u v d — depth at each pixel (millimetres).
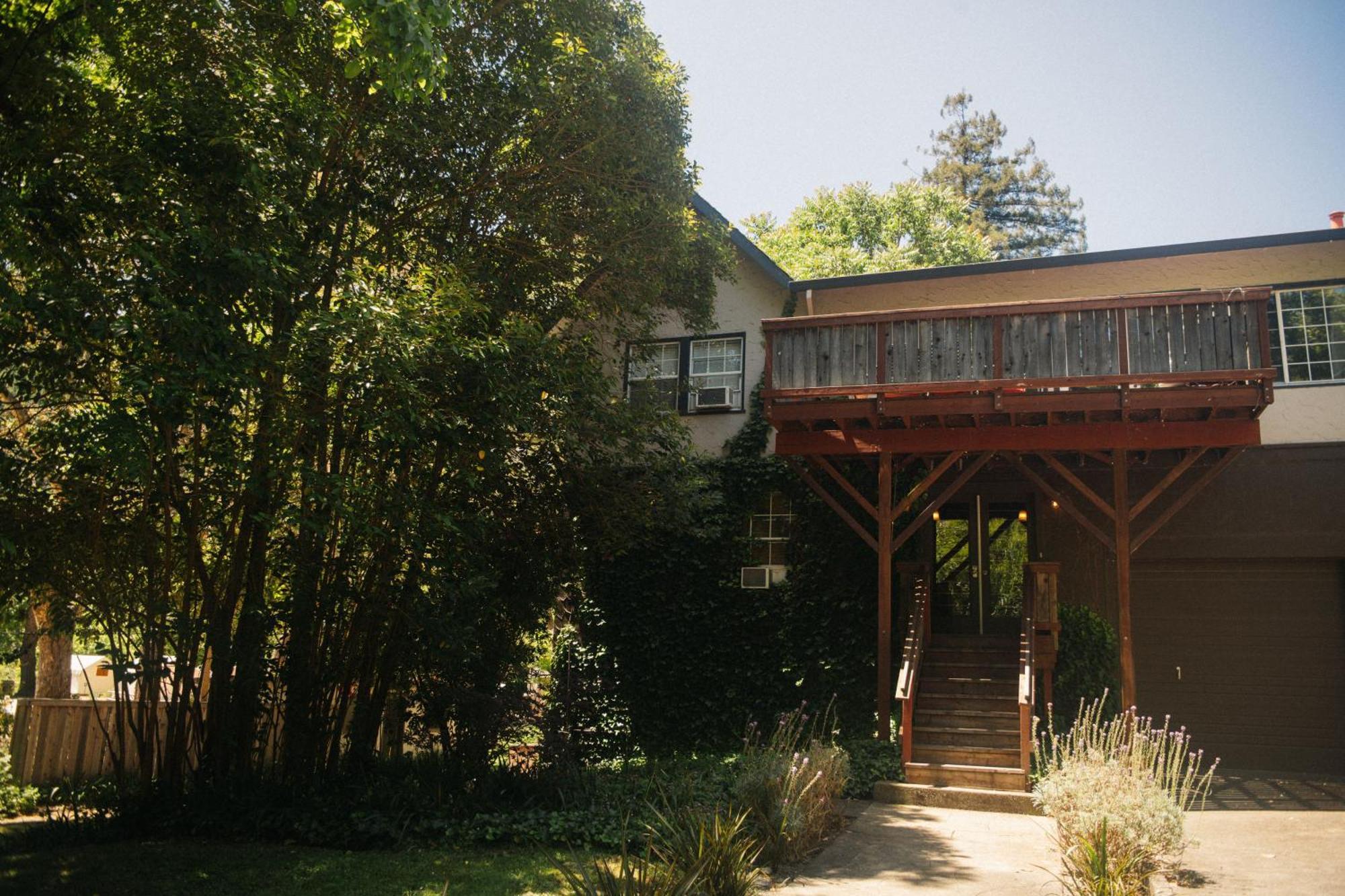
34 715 10609
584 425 10594
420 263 10273
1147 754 7801
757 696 14086
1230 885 6398
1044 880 6695
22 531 7359
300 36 8906
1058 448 11250
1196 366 10508
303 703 9195
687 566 14828
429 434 8734
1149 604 13000
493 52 10195
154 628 8273
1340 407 12453
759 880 6645
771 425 13867
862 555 13914
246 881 6535
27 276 7273
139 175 7148
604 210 10969
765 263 14914
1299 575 12477
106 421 6664
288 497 8594
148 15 8062
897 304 14789
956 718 11195
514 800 8797
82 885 6316
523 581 11352
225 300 7570
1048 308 11055
